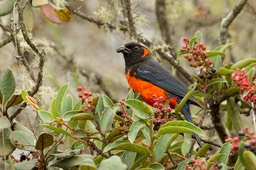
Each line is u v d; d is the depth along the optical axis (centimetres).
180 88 1329
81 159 904
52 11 1212
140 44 1398
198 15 1759
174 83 1335
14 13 1129
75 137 926
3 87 935
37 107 941
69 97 966
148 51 1400
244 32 1791
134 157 943
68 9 1252
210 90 1185
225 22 1309
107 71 1752
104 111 922
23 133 937
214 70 1139
